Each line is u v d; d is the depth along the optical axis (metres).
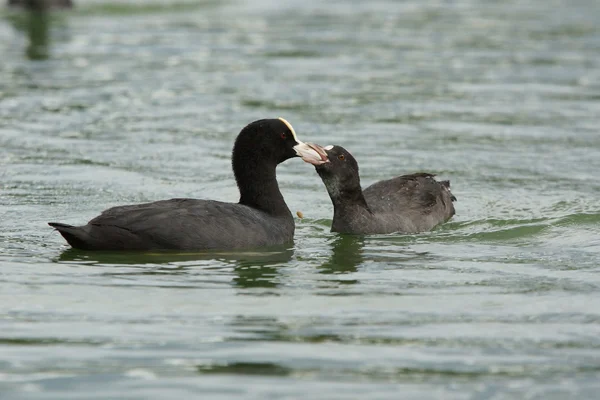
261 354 10.21
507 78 30.00
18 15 41.69
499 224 16.77
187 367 9.82
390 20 42.59
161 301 12.02
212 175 19.53
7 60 31.66
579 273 13.56
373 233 16.19
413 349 10.41
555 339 10.75
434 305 12.02
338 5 47.88
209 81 28.91
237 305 11.91
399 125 23.94
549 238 15.84
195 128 23.44
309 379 9.55
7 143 21.73
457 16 44.25
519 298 12.34
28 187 18.36
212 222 14.20
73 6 44.09
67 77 29.09
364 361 10.05
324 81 29.08
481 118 24.75
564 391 9.29
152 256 13.87
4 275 13.04
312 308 11.85
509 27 40.75
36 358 10.02
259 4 47.41
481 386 9.41
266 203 15.50
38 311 11.56
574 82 29.45
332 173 15.97
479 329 11.09
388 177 19.64
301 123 23.88
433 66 31.80
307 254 14.66
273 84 28.55
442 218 17.14
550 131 23.42
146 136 22.61
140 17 41.91
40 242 14.83
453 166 20.45
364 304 12.04
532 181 19.38
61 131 22.94
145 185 18.69
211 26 39.84
